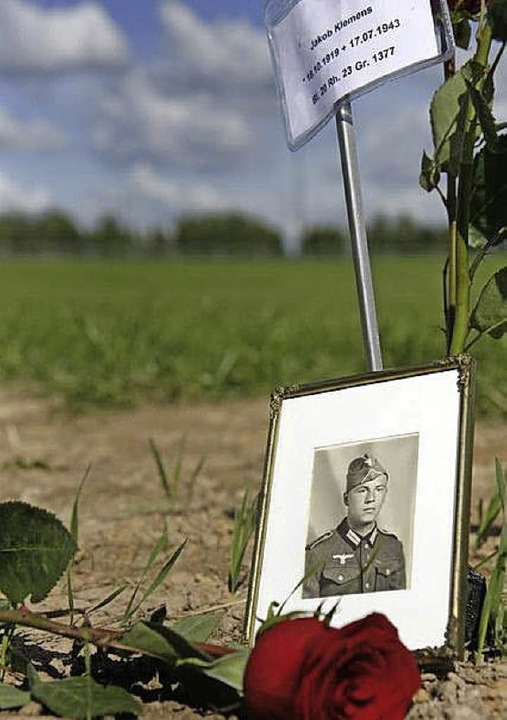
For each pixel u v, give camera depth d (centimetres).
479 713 175
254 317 1245
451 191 208
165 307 1608
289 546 197
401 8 208
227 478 441
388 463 192
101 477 455
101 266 4031
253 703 160
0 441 585
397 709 155
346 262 4347
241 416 659
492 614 208
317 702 151
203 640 189
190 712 180
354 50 216
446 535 182
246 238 6856
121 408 705
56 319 1353
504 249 210
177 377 757
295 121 233
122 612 255
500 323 207
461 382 191
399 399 196
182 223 6881
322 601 189
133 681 196
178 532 337
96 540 332
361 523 191
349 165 222
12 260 4950
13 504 189
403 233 5566
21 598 192
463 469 185
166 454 520
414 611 180
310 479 199
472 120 202
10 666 206
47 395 779
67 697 175
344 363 833
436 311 1453
